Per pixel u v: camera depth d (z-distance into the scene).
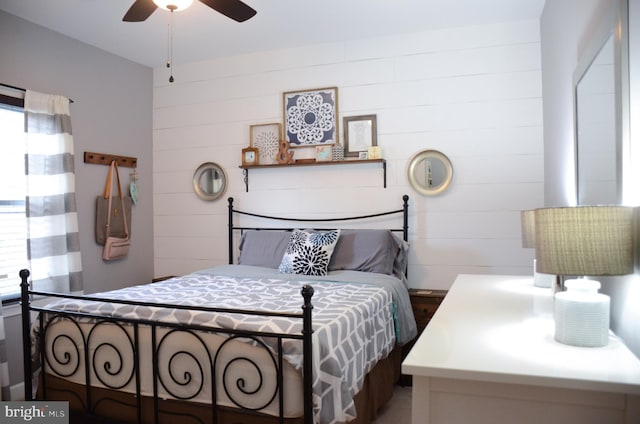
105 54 3.73
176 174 4.14
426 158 3.41
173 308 1.89
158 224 4.19
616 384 0.95
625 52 1.29
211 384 1.79
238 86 3.93
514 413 1.04
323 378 1.66
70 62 3.43
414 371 1.06
